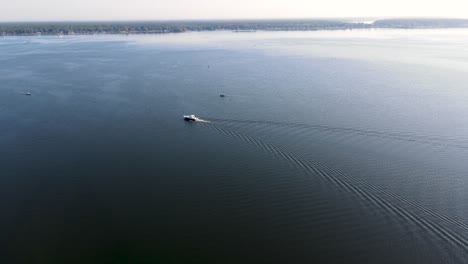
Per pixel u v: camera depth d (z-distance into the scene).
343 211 53.59
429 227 49.53
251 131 84.69
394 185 59.50
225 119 93.62
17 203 58.97
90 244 49.69
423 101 106.25
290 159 69.62
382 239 47.84
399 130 83.19
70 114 100.56
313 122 89.50
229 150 75.12
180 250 48.00
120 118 96.81
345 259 45.16
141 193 60.78
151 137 83.50
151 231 51.62
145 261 46.47
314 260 45.28
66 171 68.62
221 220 53.22
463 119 90.25
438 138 78.31
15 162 72.31
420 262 43.97
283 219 52.66
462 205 53.94
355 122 89.00
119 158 73.44
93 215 55.56
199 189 61.03
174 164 69.94
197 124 90.81
